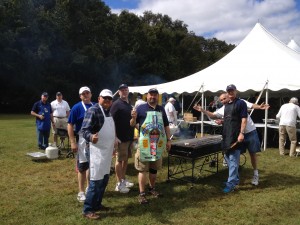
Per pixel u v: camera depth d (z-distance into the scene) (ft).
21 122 60.34
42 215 14.14
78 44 109.09
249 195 17.01
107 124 13.37
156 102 15.79
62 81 102.99
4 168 22.53
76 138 16.16
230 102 17.24
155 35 127.54
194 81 38.19
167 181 19.31
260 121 35.88
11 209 14.75
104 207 14.79
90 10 113.39
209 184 18.97
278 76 32.63
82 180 15.65
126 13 125.39
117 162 17.01
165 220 13.67
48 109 29.55
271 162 24.93
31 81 99.30
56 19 100.01
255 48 39.24
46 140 30.09
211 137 21.27
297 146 30.53
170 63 131.44
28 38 94.53
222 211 14.74
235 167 17.37
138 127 16.17
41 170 22.04
